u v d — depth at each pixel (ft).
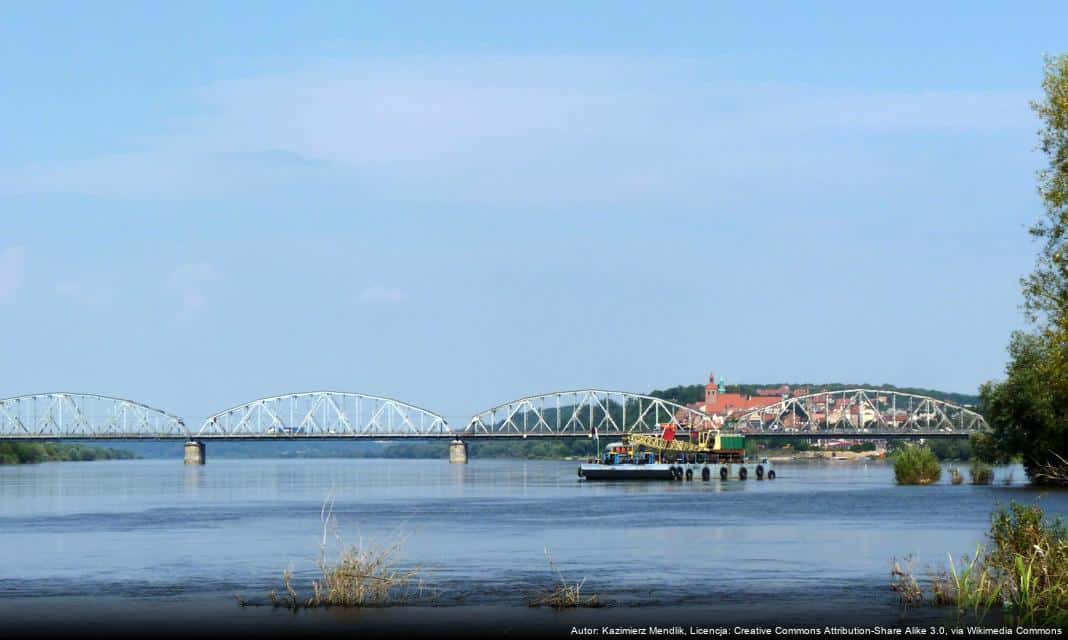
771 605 220.84
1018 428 622.95
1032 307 224.12
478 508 517.96
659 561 291.58
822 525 400.06
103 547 337.93
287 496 651.66
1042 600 205.67
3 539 366.22
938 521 414.21
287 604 222.28
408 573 257.96
